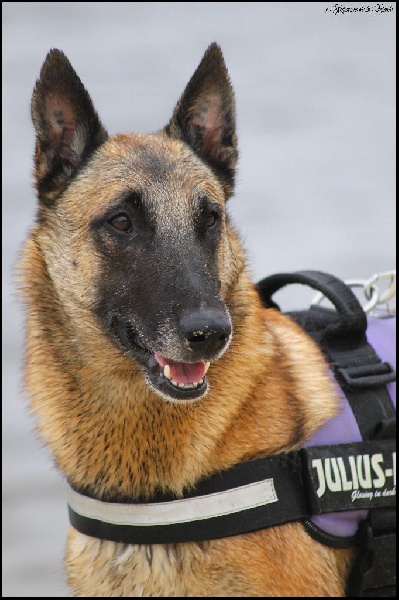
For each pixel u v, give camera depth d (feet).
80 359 15.40
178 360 14.37
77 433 15.43
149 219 15.20
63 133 16.10
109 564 15.42
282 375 16.22
